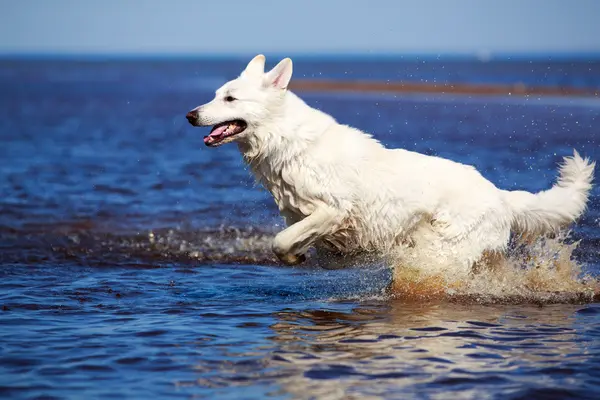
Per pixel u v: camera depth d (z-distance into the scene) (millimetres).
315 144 7492
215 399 4953
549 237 8172
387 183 7574
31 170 18281
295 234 7387
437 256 7652
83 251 10312
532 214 7770
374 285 8438
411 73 105188
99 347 6020
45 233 11367
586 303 7527
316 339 6250
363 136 7746
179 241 10984
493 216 7547
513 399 4961
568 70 121062
